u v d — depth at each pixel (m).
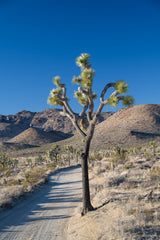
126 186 11.48
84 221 7.73
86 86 8.27
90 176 22.38
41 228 8.02
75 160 70.75
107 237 5.86
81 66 8.83
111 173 19.23
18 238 7.07
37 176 25.91
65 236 6.91
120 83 7.51
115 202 8.78
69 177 28.73
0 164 56.00
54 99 9.35
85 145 9.05
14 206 11.93
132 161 27.80
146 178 12.91
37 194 15.88
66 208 11.12
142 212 7.01
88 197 8.90
